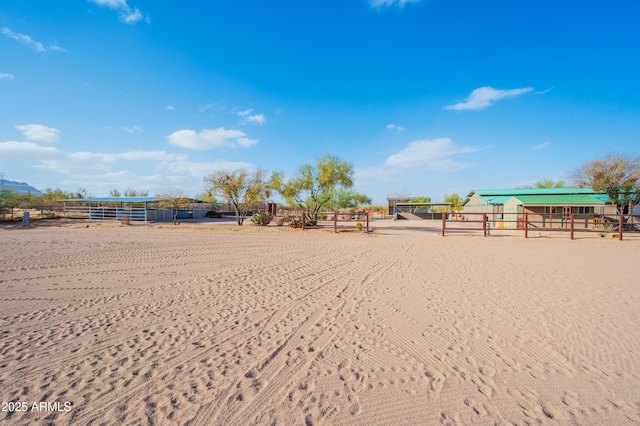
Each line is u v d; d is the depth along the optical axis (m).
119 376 3.41
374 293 6.79
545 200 27.34
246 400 3.00
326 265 10.02
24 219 29.89
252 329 4.77
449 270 9.25
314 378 3.40
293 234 20.42
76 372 3.49
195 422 2.68
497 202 31.86
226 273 8.79
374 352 4.02
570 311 5.53
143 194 55.47
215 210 49.44
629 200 23.98
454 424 2.67
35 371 3.50
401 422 2.70
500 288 7.16
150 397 3.04
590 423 2.67
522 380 3.36
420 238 18.47
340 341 4.35
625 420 2.71
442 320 5.14
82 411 2.81
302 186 26.16
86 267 9.51
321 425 2.66
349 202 44.91
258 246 14.51
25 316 5.30
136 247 13.85
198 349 4.08
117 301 6.17
